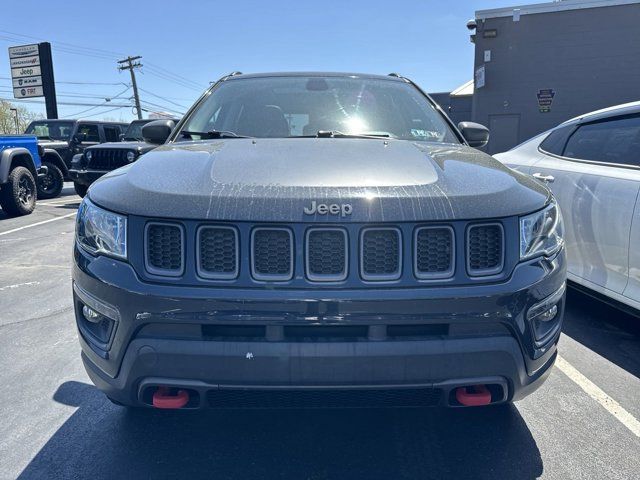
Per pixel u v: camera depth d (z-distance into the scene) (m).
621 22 15.62
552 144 4.43
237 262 1.84
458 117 25.66
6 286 4.92
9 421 2.61
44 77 21.69
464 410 2.67
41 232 7.87
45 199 12.59
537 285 1.95
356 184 1.96
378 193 1.91
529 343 1.95
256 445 2.39
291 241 1.84
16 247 6.71
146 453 2.35
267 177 2.02
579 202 3.76
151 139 3.20
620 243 3.36
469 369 1.88
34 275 5.32
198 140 2.81
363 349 1.83
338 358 1.82
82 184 11.12
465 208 1.90
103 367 1.98
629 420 2.61
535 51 16.45
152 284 1.85
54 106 21.95
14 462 2.29
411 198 1.90
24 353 3.41
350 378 1.84
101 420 2.61
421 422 2.57
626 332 3.74
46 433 2.51
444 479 2.18
